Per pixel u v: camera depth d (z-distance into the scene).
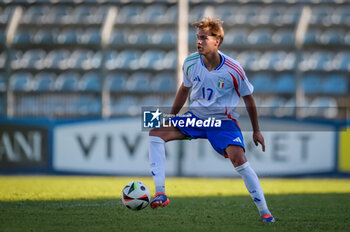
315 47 44.28
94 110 42.25
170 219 15.09
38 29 46.28
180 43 38.59
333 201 21.92
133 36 48.25
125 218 15.24
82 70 45.81
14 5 45.47
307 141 36.41
